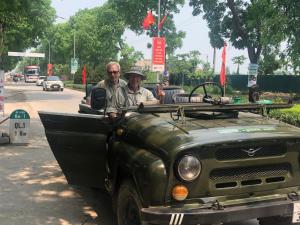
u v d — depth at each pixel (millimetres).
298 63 27172
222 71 21344
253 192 4441
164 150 4227
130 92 6305
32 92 42938
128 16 52000
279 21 26969
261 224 5164
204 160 4246
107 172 5254
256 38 37375
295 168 4609
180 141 4211
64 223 5750
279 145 4496
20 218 5930
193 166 4184
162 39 22469
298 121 11836
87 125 5305
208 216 4105
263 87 39938
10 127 11367
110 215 6062
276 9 27344
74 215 6062
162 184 4176
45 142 11867
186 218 4082
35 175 8242
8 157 9828
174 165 4180
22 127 11422
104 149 5227
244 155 4363
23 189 7305
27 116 11438
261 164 4430
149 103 6035
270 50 36312
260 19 31078
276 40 27297
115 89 6348
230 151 4320
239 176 4398
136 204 4477
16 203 6570
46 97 34344
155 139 4426
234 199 4363
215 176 4316
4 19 23938
